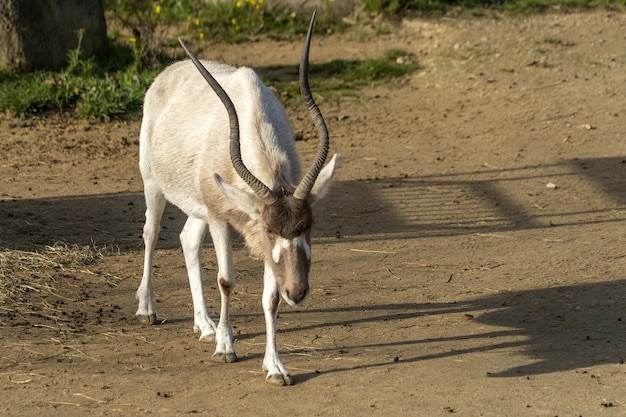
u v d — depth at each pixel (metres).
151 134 17.06
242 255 20.73
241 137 14.70
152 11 43.28
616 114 31.22
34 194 24.25
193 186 15.63
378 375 14.12
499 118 31.61
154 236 17.09
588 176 26.17
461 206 24.20
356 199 24.72
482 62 36.94
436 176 26.61
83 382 13.74
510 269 19.77
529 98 33.22
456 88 34.84
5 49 34.41
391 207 24.14
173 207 24.05
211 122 15.49
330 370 14.41
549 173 26.61
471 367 14.47
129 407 12.75
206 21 42.62
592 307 17.38
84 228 21.86
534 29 39.97
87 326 16.44
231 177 14.42
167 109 16.69
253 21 42.81
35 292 17.94
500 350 15.27
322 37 41.38
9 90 32.44
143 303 16.86
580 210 23.73
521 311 17.28
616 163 27.09
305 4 43.12
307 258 13.08
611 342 15.53
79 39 34.97
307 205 13.08
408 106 33.50
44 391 13.34
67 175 26.12
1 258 19.38
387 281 19.14
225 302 14.96
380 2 42.22
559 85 34.31
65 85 32.78
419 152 28.80
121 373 14.21
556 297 17.98
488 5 42.81
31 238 20.89
